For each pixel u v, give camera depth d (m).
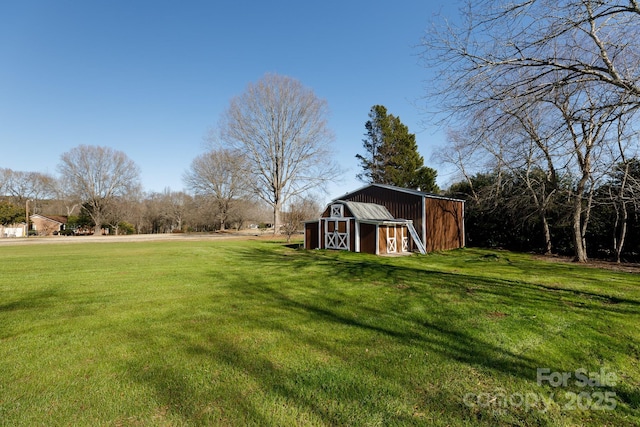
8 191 54.59
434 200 19.19
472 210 22.00
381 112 38.47
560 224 16.23
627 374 3.27
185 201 56.06
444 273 9.59
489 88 5.23
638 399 2.81
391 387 2.95
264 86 31.88
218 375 3.18
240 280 8.37
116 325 4.77
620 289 7.20
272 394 2.83
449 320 4.93
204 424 2.42
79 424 2.42
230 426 2.40
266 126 32.69
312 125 33.06
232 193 46.06
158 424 2.42
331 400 2.74
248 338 4.21
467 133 5.79
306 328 4.59
